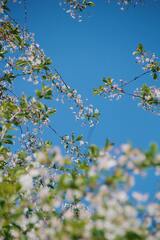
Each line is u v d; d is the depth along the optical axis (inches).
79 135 296.0
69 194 114.8
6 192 140.8
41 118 262.7
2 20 309.9
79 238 106.7
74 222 107.9
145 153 111.3
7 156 221.1
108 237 102.7
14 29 307.6
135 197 106.8
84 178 113.3
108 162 112.5
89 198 107.7
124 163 111.7
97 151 130.8
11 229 143.2
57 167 164.2
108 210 103.0
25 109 232.2
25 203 136.0
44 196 130.7
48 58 290.7
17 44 314.2
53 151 130.3
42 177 166.4
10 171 166.9
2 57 293.6
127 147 113.2
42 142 291.6
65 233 110.4
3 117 225.6
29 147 288.2
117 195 104.9
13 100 296.5
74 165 191.3
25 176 139.1
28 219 139.7
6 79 286.0
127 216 102.3
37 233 127.1
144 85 296.0
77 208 165.6
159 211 104.1
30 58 290.0
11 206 138.9
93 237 104.0
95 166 114.0
